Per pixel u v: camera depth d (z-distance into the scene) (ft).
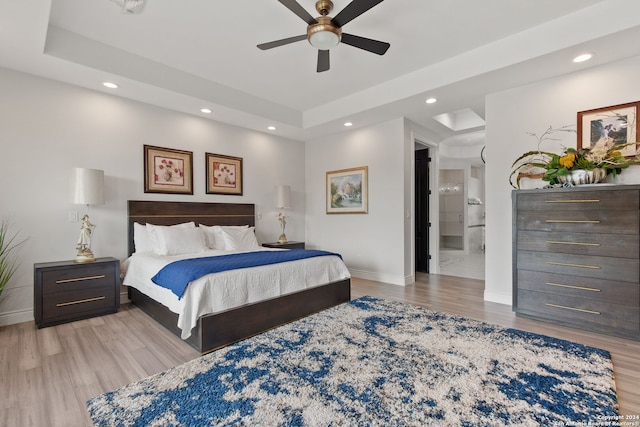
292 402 5.33
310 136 17.92
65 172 10.37
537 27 8.70
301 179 18.94
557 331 8.55
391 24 8.58
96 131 11.03
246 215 15.79
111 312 10.18
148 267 9.64
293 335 8.23
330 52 10.12
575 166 8.95
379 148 15.28
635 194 7.87
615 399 5.35
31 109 9.74
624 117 8.84
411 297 12.16
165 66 10.95
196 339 7.52
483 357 6.93
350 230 16.65
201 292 7.43
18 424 4.86
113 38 9.25
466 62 10.16
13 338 8.20
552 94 10.11
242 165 15.79
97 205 11.07
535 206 9.47
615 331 8.11
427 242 17.78
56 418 5.01
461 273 17.52
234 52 10.07
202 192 14.14
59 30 8.70
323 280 10.77
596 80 9.31
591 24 7.82
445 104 12.61
